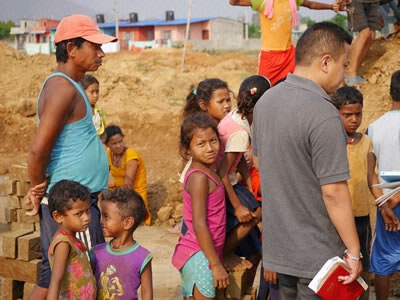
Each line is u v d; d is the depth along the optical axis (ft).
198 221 12.30
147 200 27.53
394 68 25.48
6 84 52.85
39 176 12.80
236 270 13.44
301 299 11.02
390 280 18.89
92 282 12.55
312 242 10.69
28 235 15.80
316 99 10.45
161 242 24.62
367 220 15.03
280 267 11.01
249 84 13.21
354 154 14.88
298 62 11.08
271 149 10.90
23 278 15.44
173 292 19.29
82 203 12.08
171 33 197.67
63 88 12.62
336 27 10.89
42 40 242.99
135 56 103.45
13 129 47.75
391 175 13.87
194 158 12.63
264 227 11.32
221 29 196.95
